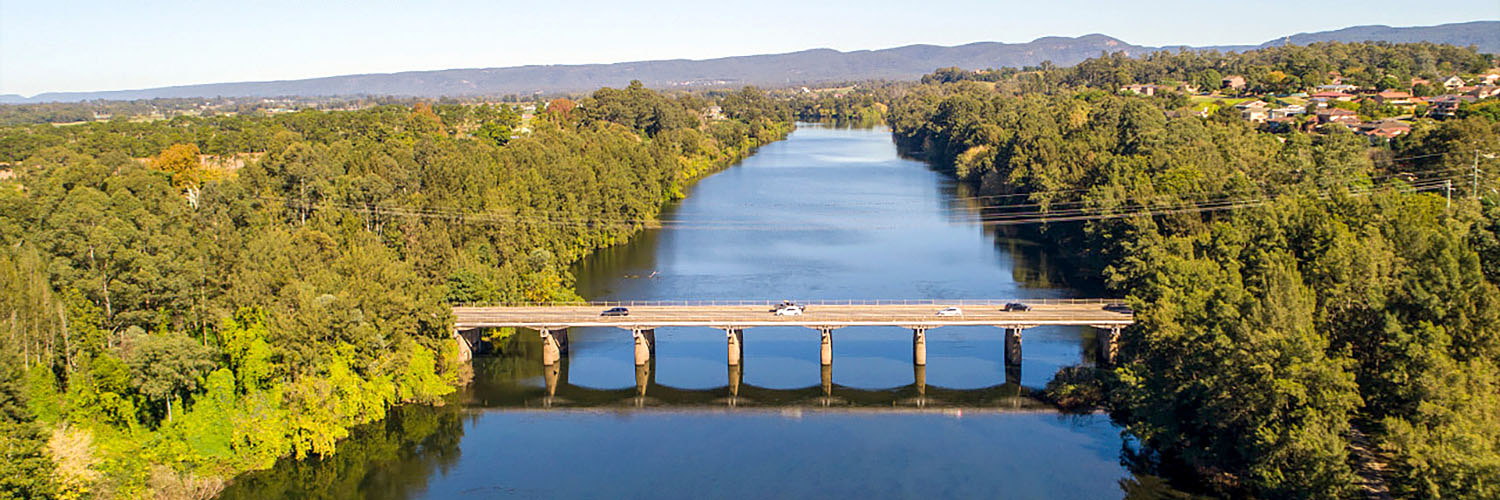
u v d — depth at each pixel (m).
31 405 89.00
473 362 138.25
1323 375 80.69
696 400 122.88
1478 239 108.44
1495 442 74.50
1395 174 188.00
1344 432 82.56
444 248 151.00
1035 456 102.62
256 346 106.88
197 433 101.62
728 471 100.75
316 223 154.25
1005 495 93.81
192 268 115.50
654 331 148.50
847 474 99.44
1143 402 99.44
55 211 140.38
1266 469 82.50
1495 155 173.38
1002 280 174.12
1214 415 88.81
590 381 130.38
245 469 101.19
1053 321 130.75
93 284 107.88
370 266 122.88
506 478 99.88
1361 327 88.75
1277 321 85.88
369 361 114.44
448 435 112.00
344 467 103.06
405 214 163.25
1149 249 143.38
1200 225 154.38
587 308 140.62
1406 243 105.50
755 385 128.12
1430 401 78.25
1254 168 189.25
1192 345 94.88
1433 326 83.38
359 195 166.25
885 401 121.06
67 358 99.06
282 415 105.38
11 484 77.38
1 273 97.94
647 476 99.75
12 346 90.69
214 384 104.94
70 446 85.12
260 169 185.88
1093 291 164.12
